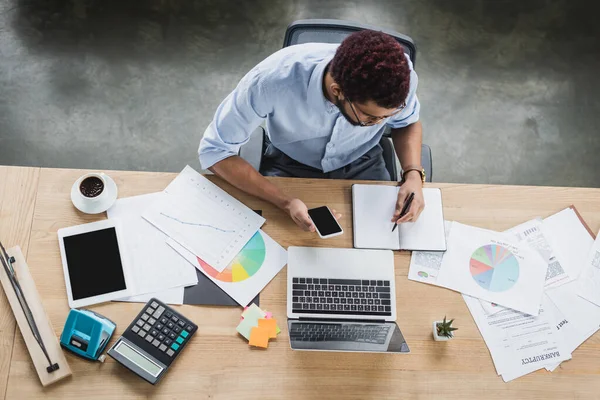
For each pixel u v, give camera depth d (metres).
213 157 1.48
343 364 1.33
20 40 2.42
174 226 1.43
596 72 2.62
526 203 1.55
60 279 1.36
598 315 1.43
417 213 1.49
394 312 1.40
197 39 2.50
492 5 2.68
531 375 1.36
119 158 2.31
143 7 2.51
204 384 1.29
